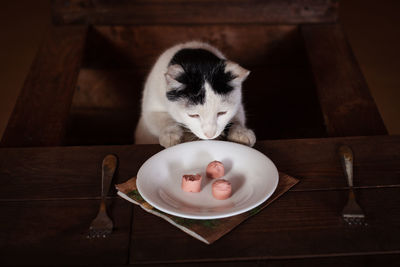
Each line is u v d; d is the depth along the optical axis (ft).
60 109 3.37
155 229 2.24
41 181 2.56
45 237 2.23
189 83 2.94
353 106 3.35
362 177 2.54
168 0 4.55
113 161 2.65
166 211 2.16
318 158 2.69
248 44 4.69
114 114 5.06
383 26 7.65
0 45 7.18
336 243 2.17
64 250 2.17
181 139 3.06
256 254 2.12
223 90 2.96
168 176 2.49
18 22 7.82
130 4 4.57
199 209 2.31
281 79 4.90
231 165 2.57
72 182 2.55
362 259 2.10
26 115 3.30
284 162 2.67
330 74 3.75
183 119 3.15
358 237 2.19
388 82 6.29
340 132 3.10
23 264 2.11
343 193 2.43
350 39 7.35
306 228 2.24
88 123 5.08
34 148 2.81
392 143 2.78
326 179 2.53
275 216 2.30
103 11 4.58
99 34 4.59
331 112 3.30
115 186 2.46
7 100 5.99
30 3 8.43
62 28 4.51
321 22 4.63
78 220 2.32
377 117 3.23
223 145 2.65
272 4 4.59
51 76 3.74
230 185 2.35
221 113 3.05
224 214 2.12
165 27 4.58
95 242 2.19
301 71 4.86
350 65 3.86
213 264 2.09
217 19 4.65
